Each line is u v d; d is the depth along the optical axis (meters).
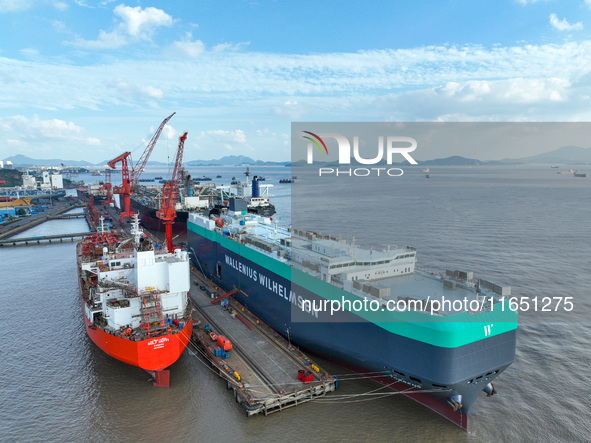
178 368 40.81
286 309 45.31
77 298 62.28
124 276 43.66
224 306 55.56
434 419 32.81
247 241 56.78
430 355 29.86
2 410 34.22
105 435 31.22
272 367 38.75
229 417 33.12
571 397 35.66
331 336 38.81
